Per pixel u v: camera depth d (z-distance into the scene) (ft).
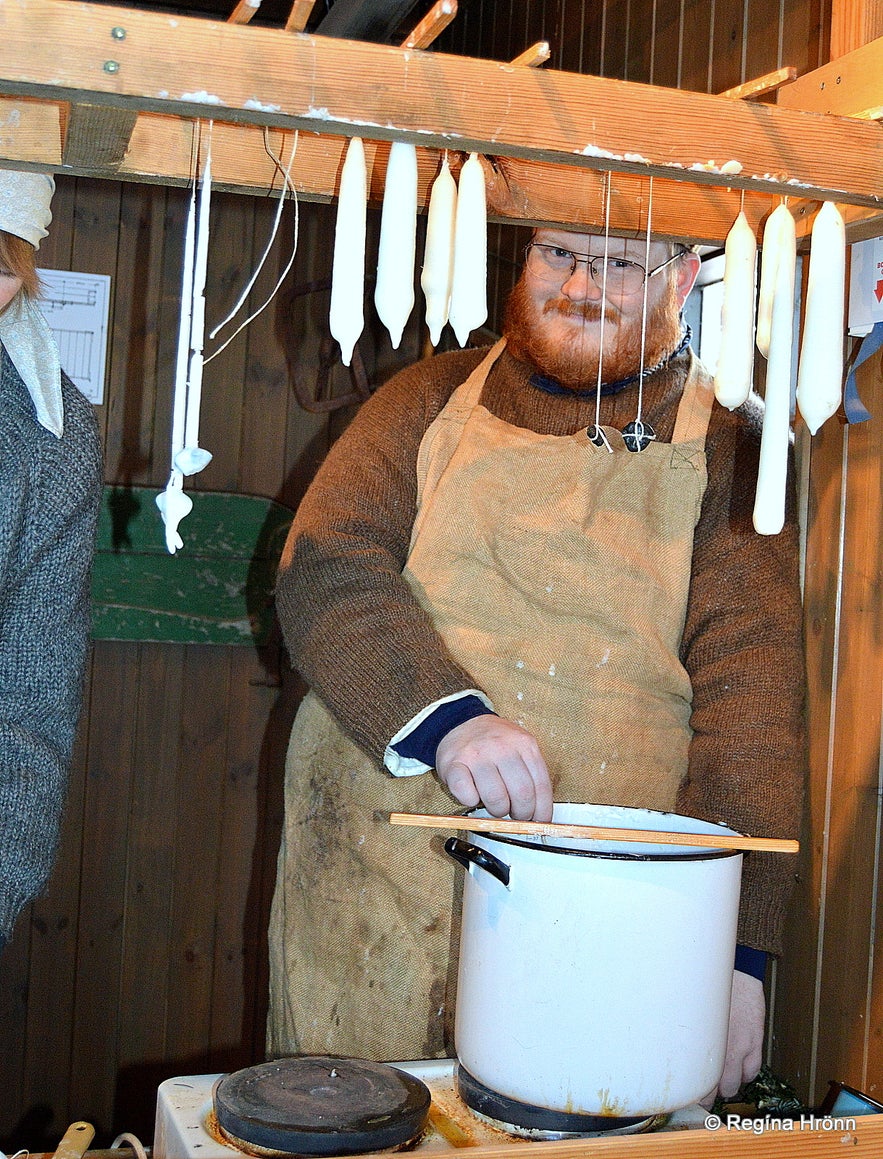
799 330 4.80
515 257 7.66
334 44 2.52
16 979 8.42
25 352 3.53
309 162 3.22
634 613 4.20
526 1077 2.73
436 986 4.12
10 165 2.99
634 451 3.84
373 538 4.29
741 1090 4.10
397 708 3.59
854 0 3.47
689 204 3.62
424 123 2.60
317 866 4.43
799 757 3.97
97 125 2.71
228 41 2.46
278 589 4.31
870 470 4.39
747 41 5.14
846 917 4.43
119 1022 8.65
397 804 4.21
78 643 3.74
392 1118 2.60
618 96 2.73
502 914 2.77
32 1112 8.50
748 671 4.06
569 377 4.25
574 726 4.18
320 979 4.36
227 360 8.70
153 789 8.67
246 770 8.84
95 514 3.79
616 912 2.65
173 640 8.56
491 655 4.19
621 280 4.11
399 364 8.89
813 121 2.89
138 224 8.54
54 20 2.35
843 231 2.95
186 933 8.76
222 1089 2.74
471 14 9.08
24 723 3.56
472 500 4.26
